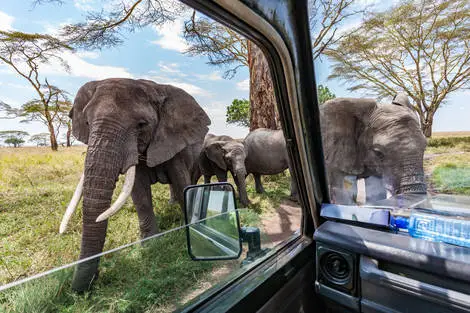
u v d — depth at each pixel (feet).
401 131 7.30
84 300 3.96
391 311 3.00
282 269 3.95
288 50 3.12
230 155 20.92
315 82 3.63
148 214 13.58
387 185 6.73
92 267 4.21
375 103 8.47
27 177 22.30
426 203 3.70
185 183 15.16
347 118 8.06
